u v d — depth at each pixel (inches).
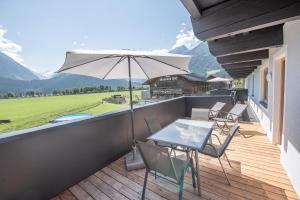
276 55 129.1
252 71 343.3
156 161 74.4
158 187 93.1
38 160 82.4
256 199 81.4
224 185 92.4
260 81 233.6
